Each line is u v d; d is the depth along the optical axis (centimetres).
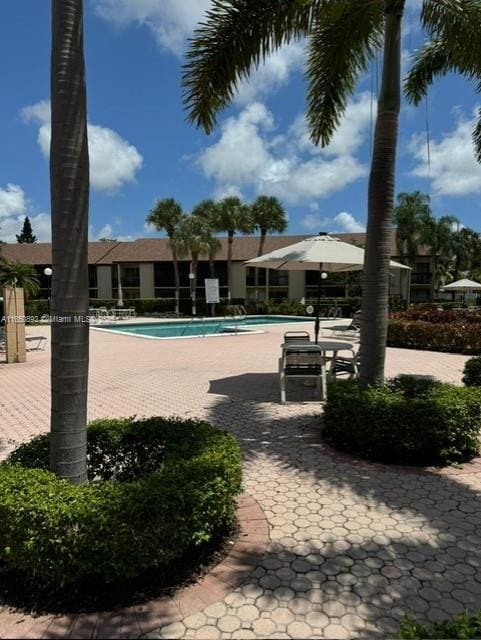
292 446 489
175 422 388
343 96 653
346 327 1933
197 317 3244
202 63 536
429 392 483
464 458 449
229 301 3616
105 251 4253
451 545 298
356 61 618
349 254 803
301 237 4075
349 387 505
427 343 1377
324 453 466
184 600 245
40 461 320
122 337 1750
